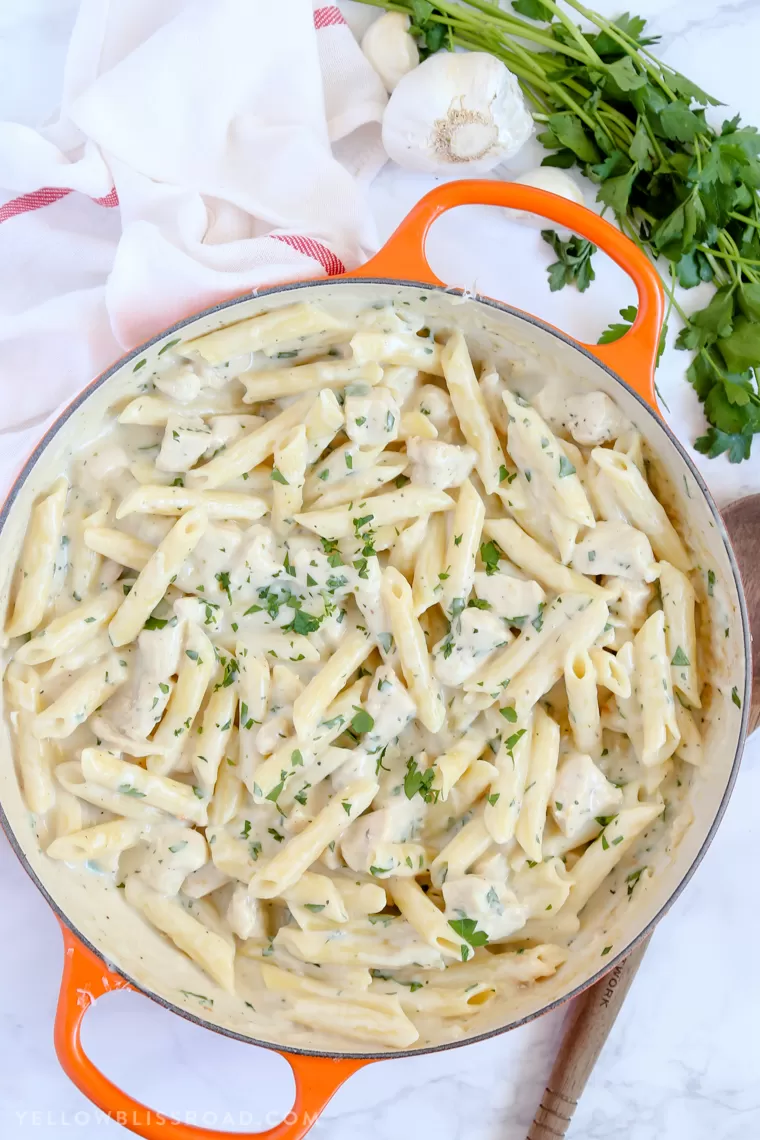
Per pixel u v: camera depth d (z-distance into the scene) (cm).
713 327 75
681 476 70
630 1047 78
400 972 72
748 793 78
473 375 71
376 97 75
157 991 68
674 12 77
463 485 71
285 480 69
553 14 75
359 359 69
